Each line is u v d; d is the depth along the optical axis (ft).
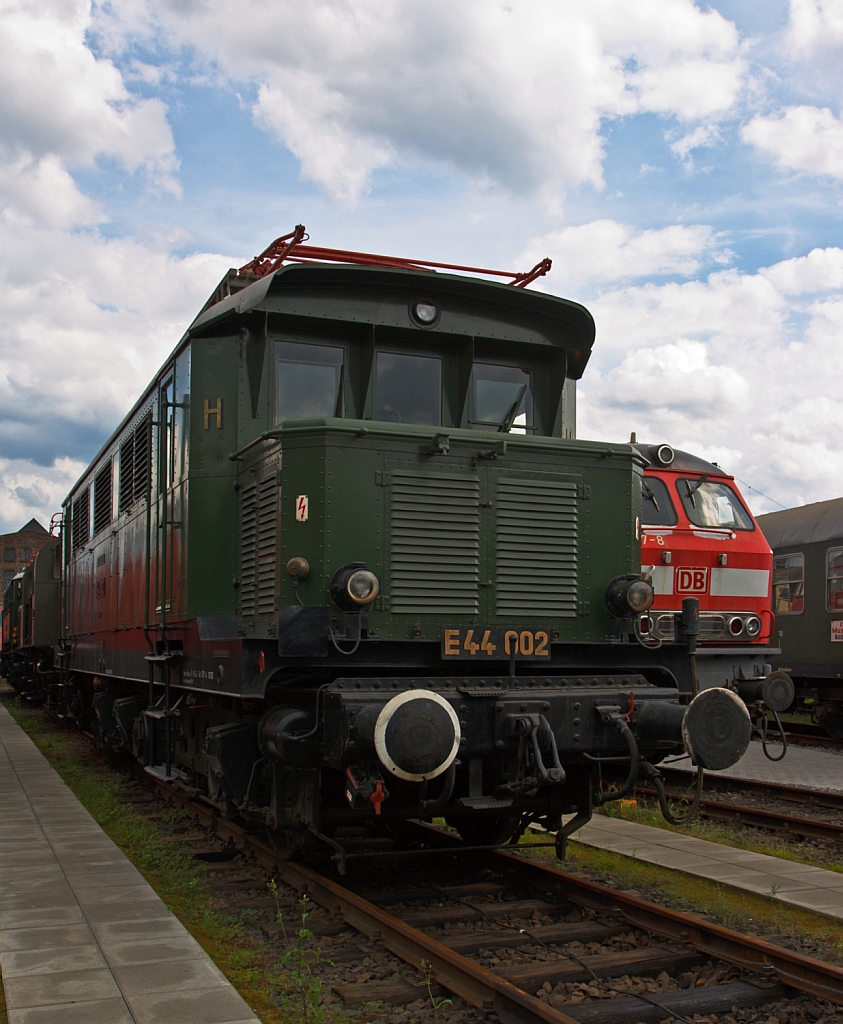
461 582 21.21
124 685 38.14
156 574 29.37
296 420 20.92
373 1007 14.75
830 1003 15.03
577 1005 14.98
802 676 60.64
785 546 62.75
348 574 19.45
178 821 29.71
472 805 18.63
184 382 25.95
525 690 19.76
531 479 22.15
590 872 23.41
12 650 96.48
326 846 24.76
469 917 19.39
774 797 35.58
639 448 42.24
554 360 25.67
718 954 16.79
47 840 26.30
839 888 21.95
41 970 15.79
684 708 19.27
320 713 19.01
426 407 24.31
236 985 15.72
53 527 64.54
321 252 27.43
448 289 24.04
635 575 22.70
